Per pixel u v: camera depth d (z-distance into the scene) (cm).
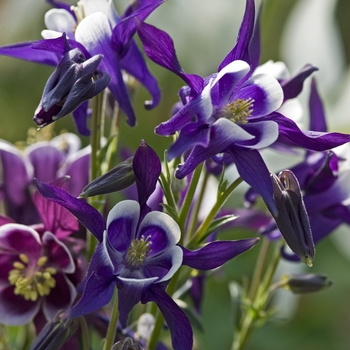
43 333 65
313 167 69
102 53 66
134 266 64
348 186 69
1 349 71
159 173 63
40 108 62
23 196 71
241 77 63
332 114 86
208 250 63
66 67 63
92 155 67
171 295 66
